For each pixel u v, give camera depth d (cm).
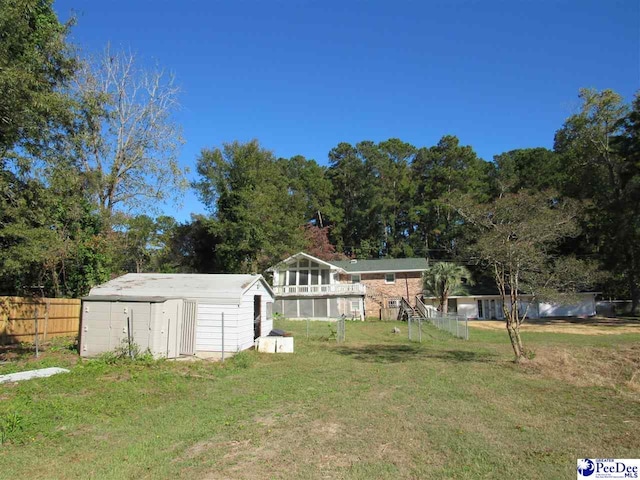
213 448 605
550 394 941
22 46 1162
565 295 1823
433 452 586
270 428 696
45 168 1379
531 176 4909
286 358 1506
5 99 1076
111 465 542
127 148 2705
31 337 1775
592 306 4131
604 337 2350
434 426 701
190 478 504
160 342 1423
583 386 1027
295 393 952
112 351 1373
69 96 1438
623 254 3884
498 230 1399
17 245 1387
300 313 3931
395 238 6353
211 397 912
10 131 1178
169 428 696
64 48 1432
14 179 1349
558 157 4731
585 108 3953
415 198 6334
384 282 4259
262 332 1958
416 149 6556
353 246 6388
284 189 4219
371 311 4181
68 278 2292
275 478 504
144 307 1403
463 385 1035
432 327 2964
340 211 6297
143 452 587
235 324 1574
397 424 714
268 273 4219
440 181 5931
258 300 1967
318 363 1388
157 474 515
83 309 1430
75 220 2191
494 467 534
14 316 1705
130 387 975
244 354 1462
